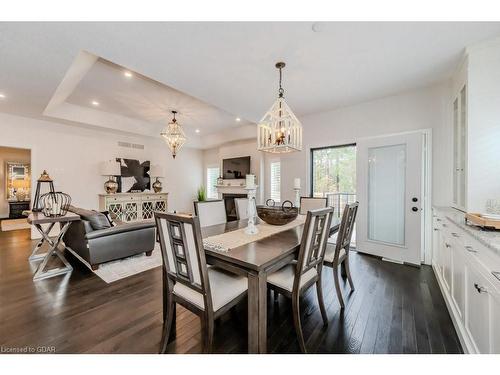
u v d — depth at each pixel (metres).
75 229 3.21
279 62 2.45
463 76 2.37
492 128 2.09
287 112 2.34
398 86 3.11
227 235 1.98
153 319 1.87
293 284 1.57
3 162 7.43
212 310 1.35
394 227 3.38
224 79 2.86
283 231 2.14
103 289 2.39
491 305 1.18
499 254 1.08
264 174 6.13
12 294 2.27
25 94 3.29
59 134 4.88
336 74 2.75
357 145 3.70
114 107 4.70
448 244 2.11
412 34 2.01
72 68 2.71
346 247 2.38
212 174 7.93
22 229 5.34
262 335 1.33
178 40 2.05
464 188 2.31
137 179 6.25
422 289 2.41
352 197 4.29
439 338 1.63
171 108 4.75
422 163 3.09
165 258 1.55
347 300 2.19
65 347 1.53
